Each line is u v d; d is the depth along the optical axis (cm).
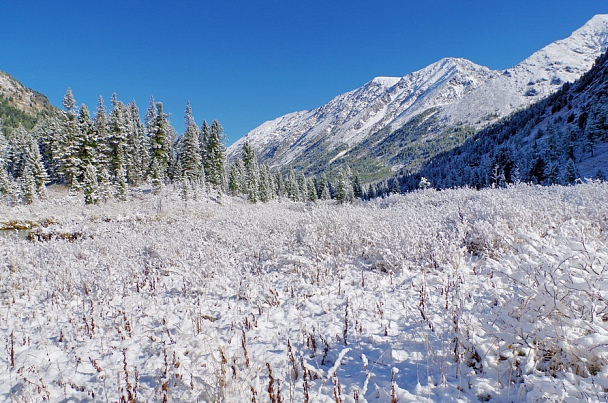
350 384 301
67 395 311
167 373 325
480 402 256
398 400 262
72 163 4188
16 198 3841
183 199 3572
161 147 5197
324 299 535
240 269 720
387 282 587
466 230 721
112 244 1092
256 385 276
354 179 9506
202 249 874
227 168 6600
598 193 930
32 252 1014
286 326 445
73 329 473
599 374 243
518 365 288
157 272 778
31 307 609
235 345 383
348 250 797
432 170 12444
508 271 339
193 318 464
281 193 8038
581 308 287
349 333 409
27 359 392
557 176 4559
